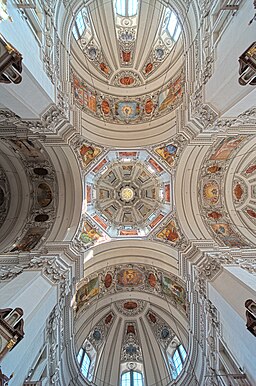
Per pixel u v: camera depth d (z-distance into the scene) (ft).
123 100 56.24
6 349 23.80
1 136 44.47
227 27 31.45
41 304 33.55
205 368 42.65
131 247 55.21
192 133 45.50
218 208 54.24
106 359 59.88
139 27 56.90
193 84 42.55
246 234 53.83
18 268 40.60
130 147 52.60
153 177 57.88
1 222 54.85
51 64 36.58
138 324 61.52
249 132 44.37
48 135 43.73
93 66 55.01
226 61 30.66
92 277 53.47
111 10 55.36
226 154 51.62
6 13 24.81
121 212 60.13
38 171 51.80
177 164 50.62
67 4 42.06
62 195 51.85
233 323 32.14
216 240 49.62
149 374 58.08
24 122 39.50
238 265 39.81
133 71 57.72
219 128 41.96
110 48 57.98
